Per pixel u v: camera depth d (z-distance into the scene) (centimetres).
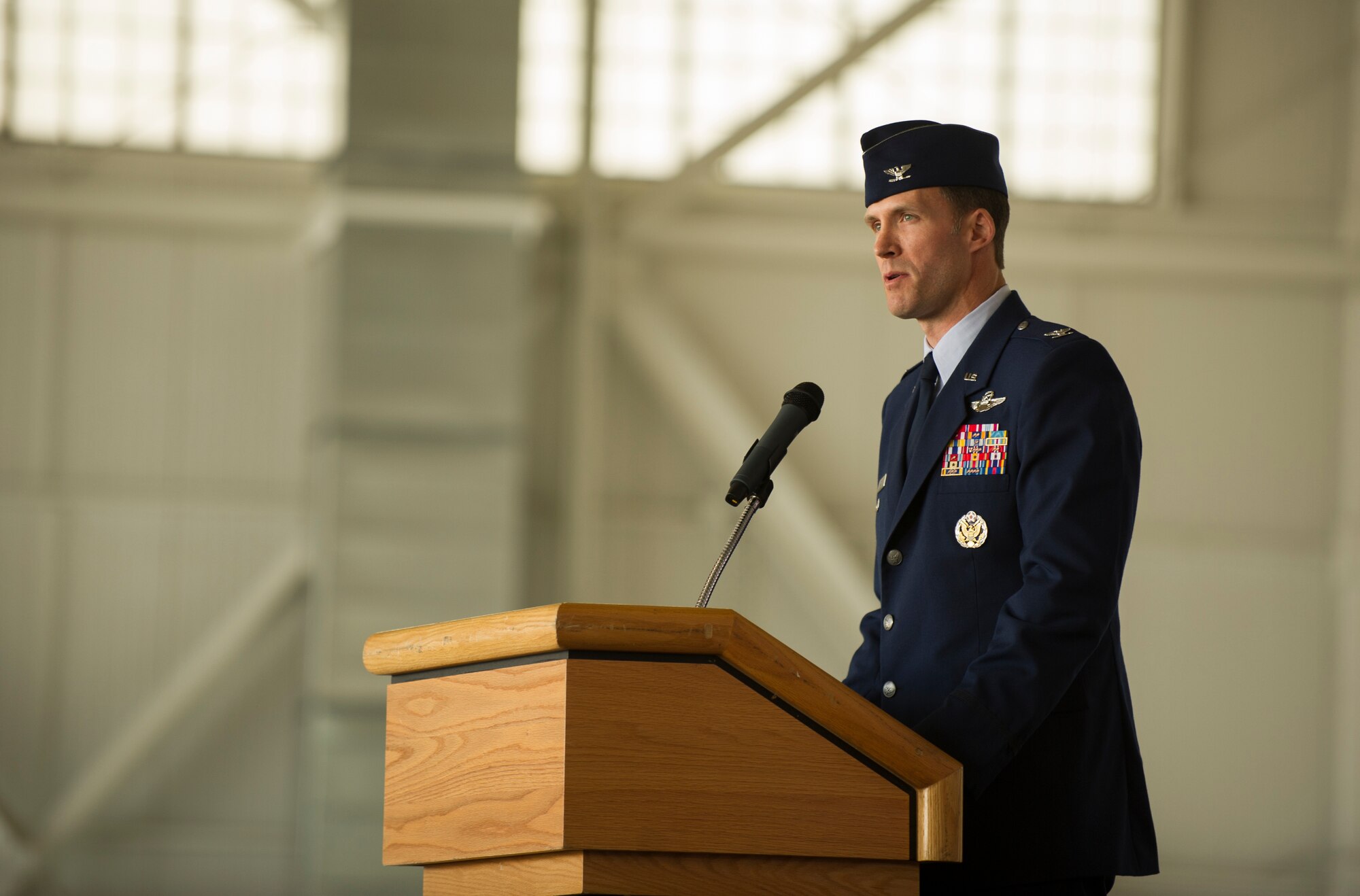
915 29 2347
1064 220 2333
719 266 2339
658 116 2334
